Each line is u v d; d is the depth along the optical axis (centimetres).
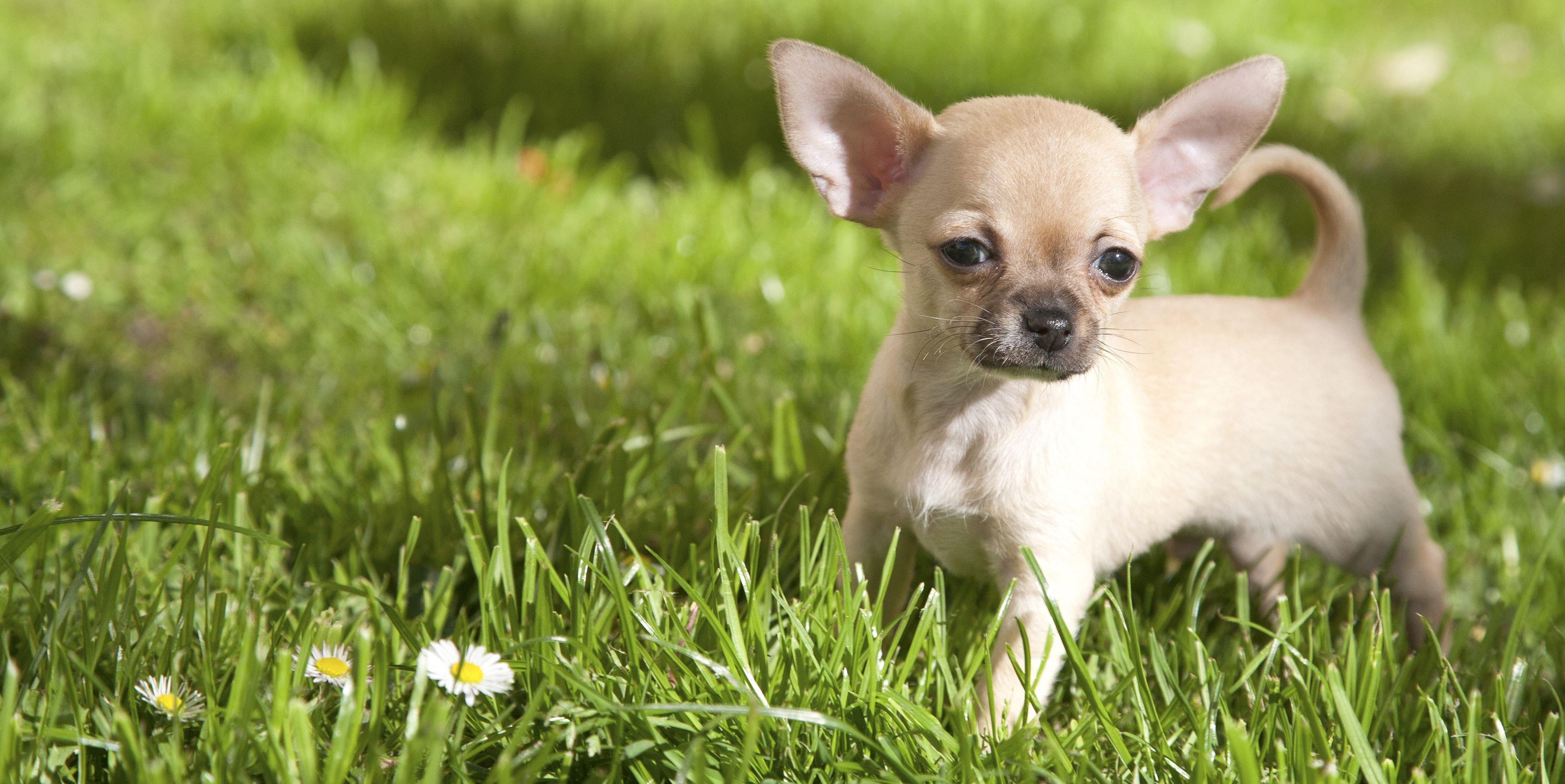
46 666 82
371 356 107
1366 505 94
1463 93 189
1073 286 86
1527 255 138
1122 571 95
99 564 88
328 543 92
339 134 135
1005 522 88
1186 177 91
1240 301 95
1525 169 164
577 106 155
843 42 174
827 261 119
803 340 110
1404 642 91
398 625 84
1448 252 138
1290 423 93
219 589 89
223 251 115
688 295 113
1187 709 84
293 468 97
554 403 104
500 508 87
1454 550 99
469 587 91
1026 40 178
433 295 112
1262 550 94
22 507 92
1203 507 92
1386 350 112
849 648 84
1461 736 85
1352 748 82
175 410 97
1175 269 118
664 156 146
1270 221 135
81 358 105
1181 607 92
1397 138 170
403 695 84
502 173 133
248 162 128
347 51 160
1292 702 85
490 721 83
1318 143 164
